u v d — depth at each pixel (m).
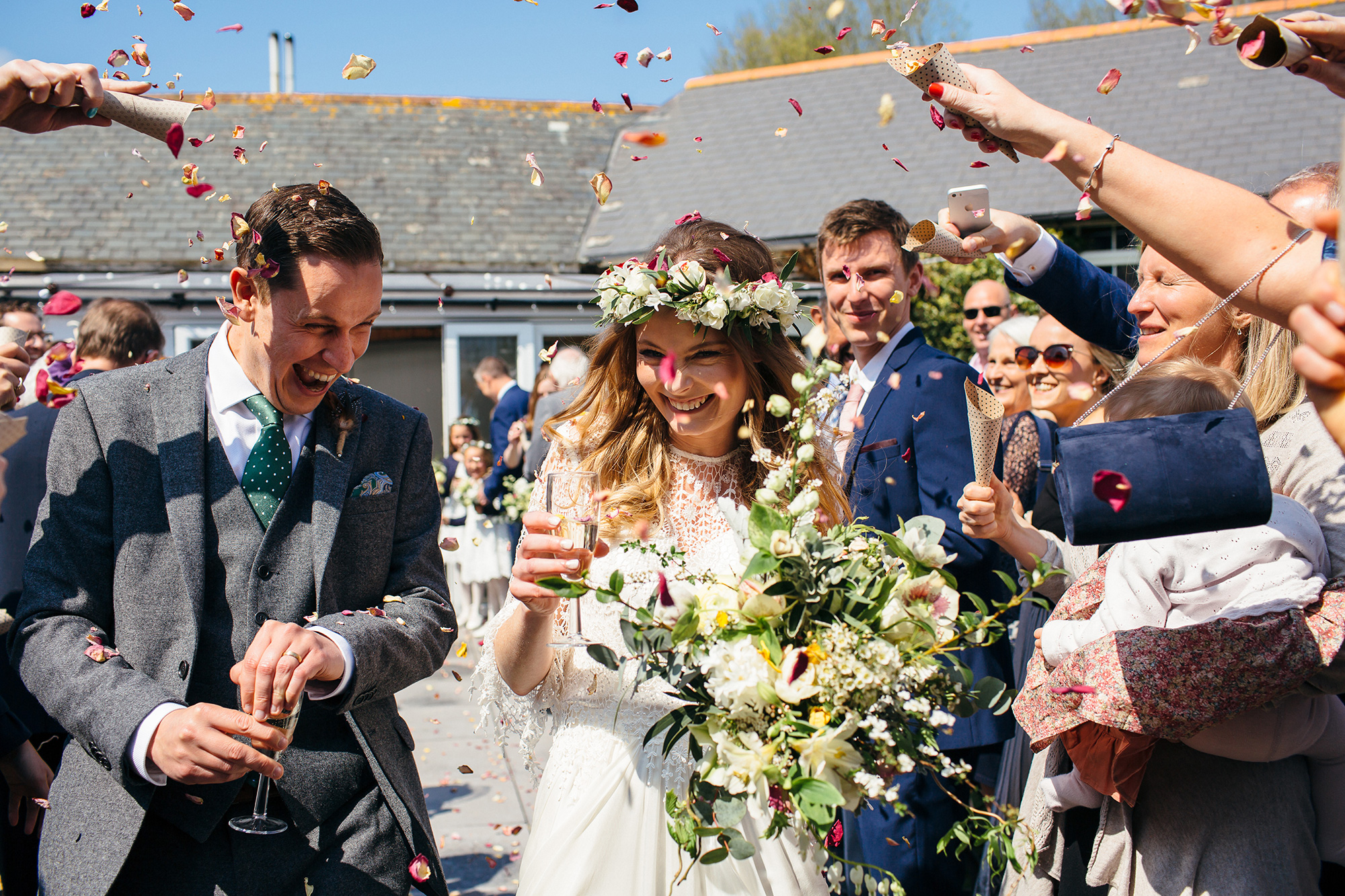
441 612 2.02
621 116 15.77
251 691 1.62
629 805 1.86
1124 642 1.78
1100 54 12.63
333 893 1.79
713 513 2.10
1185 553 1.80
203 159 13.53
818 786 1.42
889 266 3.15
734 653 1.51
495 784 4.68
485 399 12.44
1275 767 1.83
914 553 1.60
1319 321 1.04
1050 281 2.86
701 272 1.94
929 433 2.89
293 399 1.87
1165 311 2.21
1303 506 1.80
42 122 1.61
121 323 3.60
